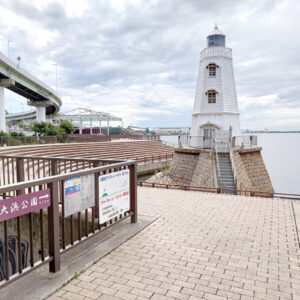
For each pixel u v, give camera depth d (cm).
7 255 307
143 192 937
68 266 396
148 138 4816
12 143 2784
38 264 347
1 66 3222
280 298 328
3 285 300
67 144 2938
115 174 512
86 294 331
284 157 11606
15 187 307
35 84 4447
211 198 846
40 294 325
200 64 2869
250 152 2194
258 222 613
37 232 569
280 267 406
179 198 845
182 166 2262
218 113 2644
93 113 10056
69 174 393
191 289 345
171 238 514
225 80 2684
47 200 359
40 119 5728
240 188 1639
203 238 516
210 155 1850
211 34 2816
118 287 347
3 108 3541
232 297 329
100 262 416
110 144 3422
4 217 302
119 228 557
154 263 414
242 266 408
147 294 332
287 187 5212
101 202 475
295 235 535
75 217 561
